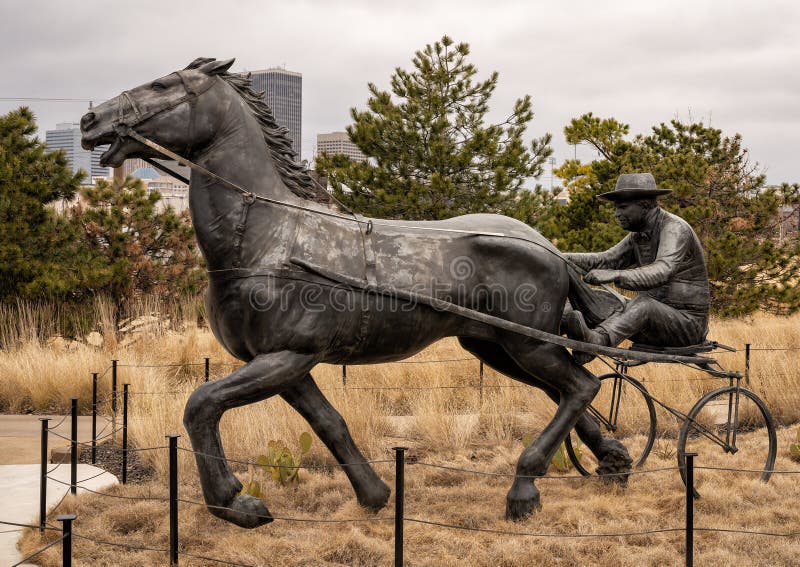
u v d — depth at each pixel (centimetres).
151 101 457
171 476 452
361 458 528
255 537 484
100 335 1120
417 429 755
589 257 578
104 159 456
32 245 1253
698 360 554
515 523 514
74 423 584
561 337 513
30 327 1146
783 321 1334
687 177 1498
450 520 520
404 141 1344
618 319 539
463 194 1377
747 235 1463
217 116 467
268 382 457
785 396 842
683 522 518
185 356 1058
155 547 478
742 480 601
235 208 465
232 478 462
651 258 567
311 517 528
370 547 464
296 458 602
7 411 891
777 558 460
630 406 802
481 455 693
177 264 1430
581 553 471
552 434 523
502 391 855
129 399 822
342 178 1380
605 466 589
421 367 951
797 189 1453
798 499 562
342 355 488
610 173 1820
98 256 1303
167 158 468
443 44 1388
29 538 486
